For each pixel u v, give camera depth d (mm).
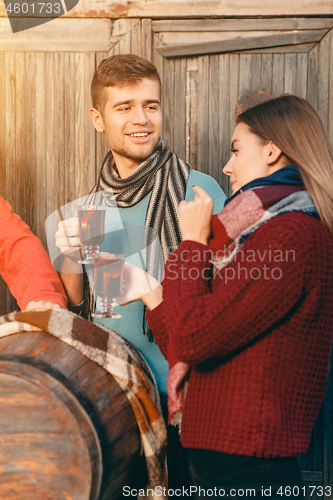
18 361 1025
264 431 902
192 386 1038
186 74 2309
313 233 919
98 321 1567
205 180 1682
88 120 2334
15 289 1459
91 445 975
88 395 1013
